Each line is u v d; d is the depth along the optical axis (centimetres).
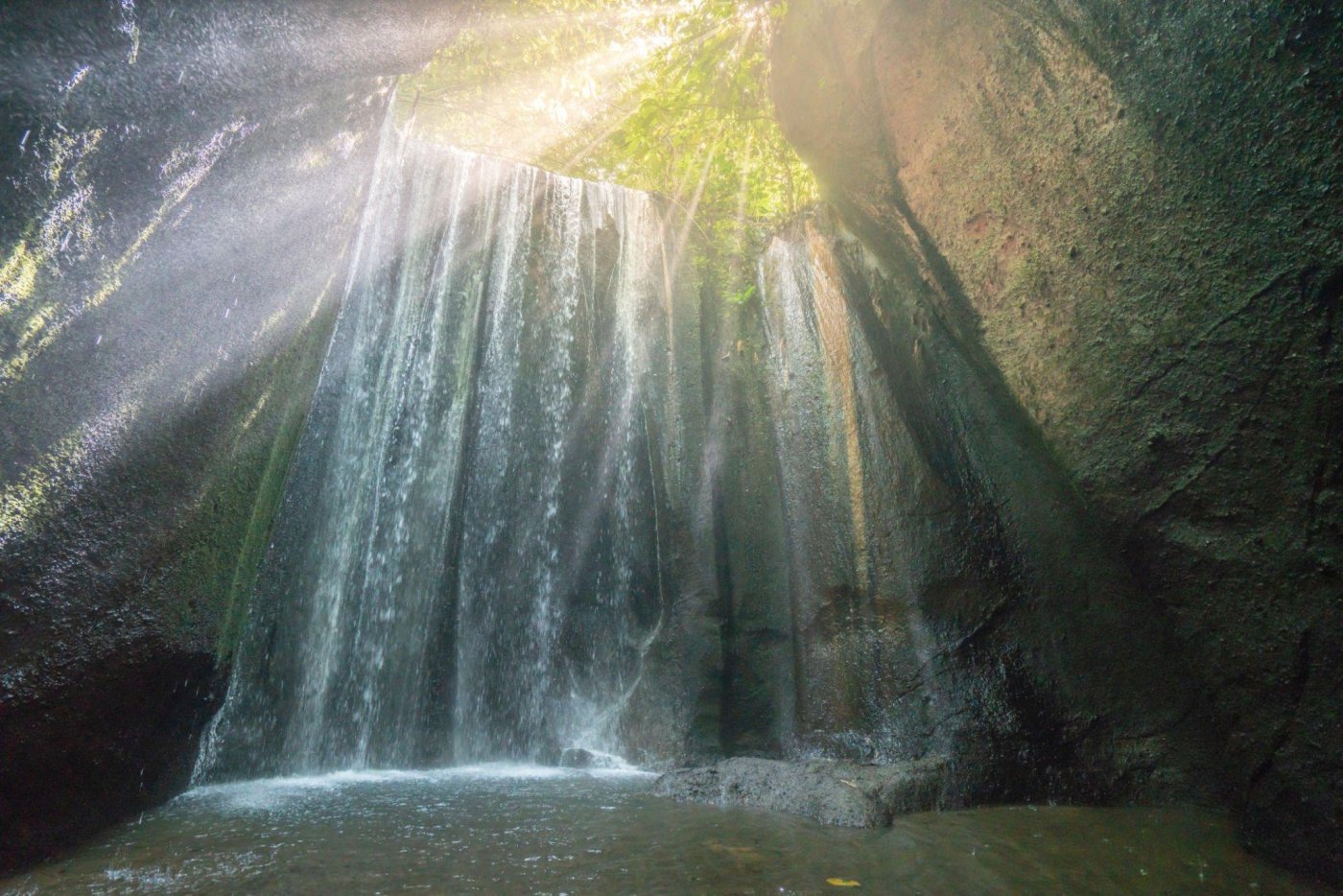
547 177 884
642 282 863
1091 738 482
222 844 363
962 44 458
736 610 717
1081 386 426
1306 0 274
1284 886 324
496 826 409
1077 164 396
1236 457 354
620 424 842
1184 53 325
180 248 354
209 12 344
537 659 777
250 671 613
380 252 773
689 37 707
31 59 282
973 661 532
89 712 339
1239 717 381
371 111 509
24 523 298
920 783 470
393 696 704
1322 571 329
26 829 327
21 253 288
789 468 702
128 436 335
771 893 304
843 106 572
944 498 568
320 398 704
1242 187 316
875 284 643
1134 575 437
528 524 805
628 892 301
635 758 690
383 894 296
